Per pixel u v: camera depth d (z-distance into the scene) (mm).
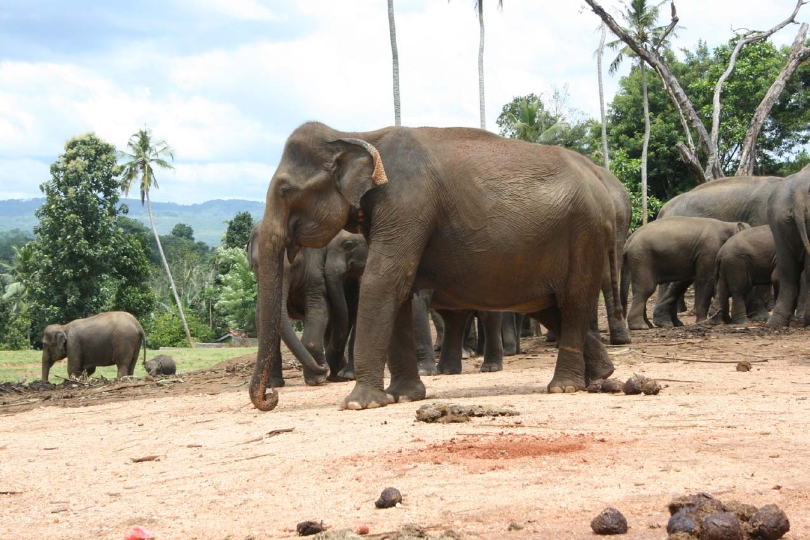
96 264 45125
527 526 4043
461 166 8820
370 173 8562
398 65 32906
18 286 57125
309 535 4176
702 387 9086
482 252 8820
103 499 5402
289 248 8977
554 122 51125
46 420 10539
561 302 9188
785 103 40000
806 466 4988
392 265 8648
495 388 10094
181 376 17562
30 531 4738
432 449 5910
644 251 19766
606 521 3834
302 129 8977
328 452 6188
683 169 43531
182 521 4684
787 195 17641
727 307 19469
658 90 43938
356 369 8750
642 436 6105
